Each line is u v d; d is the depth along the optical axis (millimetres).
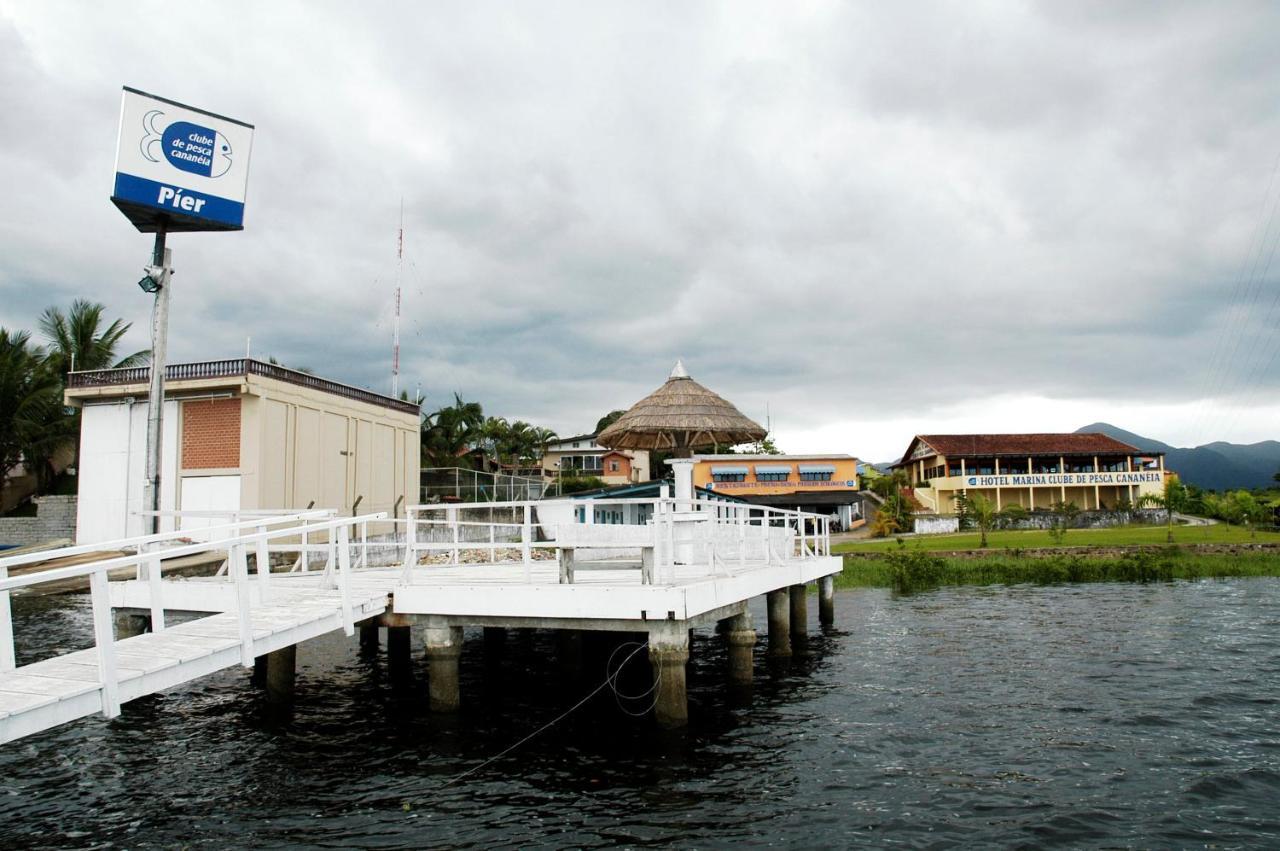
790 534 19328
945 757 11047
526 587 11492
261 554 11617
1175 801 9422
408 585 12477
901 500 56312
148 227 23281
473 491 40250
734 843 8289
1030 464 65562
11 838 8477
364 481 33812
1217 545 41719
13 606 24750
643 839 8383
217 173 23266
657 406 14680
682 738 11031
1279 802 9367
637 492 26719
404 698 14383
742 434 15102
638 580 12719
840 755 11117
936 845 8258
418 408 38188
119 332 42344
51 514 33156
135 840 8422
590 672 16828
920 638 20781
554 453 72062
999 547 42844
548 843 8297
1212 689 14727
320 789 9875
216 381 27750
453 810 9180
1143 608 25609
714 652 19562
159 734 12219
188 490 28438
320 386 31359
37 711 6871
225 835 8547
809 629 22734
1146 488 65812
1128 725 12523
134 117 21969
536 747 11430
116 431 29594
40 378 37781
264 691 14844
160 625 10234
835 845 8242
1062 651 18594
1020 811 9141
